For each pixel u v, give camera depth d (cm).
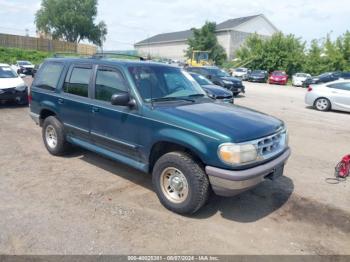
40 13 6644
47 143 609
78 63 530
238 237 357
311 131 929
